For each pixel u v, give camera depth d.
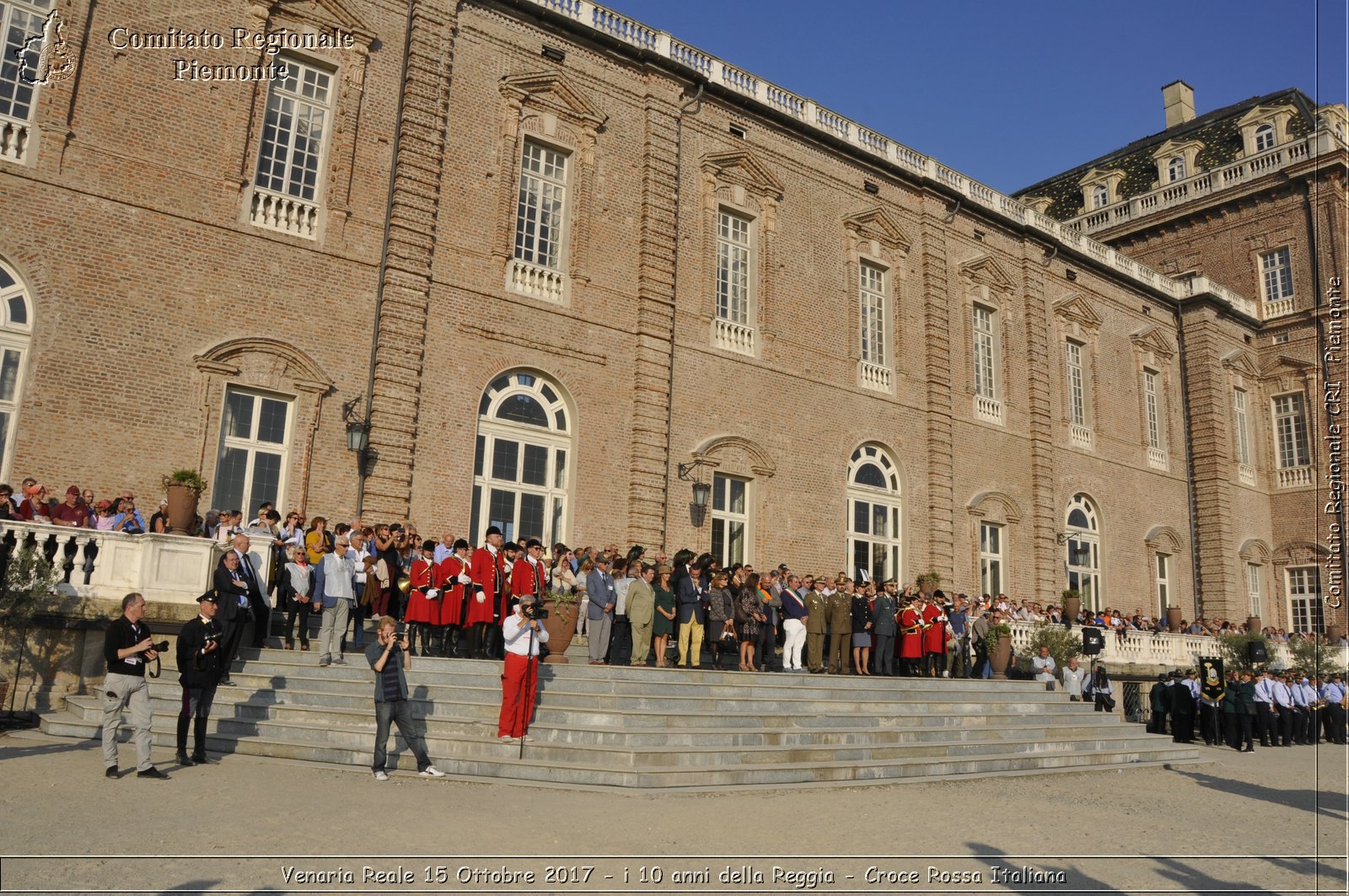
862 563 25.69
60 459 15.33
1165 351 36.97
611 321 22.02
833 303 26.31
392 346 18.69
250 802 9.12
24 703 12.90
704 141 24.48
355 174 19.00
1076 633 25.28
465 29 20.88
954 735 15.61
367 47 19.44
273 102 18.56
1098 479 32.91
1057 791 13.31
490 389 20.25
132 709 10.16
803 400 25.06
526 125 21.52
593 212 22.17
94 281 15.98
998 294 30.88
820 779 12.52
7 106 15.86
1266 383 39.31
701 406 23.08
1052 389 32.09
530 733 12.23
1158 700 23.73
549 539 20.61
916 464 27.23
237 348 17.16
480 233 20.38
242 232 17.55
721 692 14.28
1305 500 37.84
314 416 17.78
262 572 14.89
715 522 23.17
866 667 18.48
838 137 26.77
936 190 29.14
